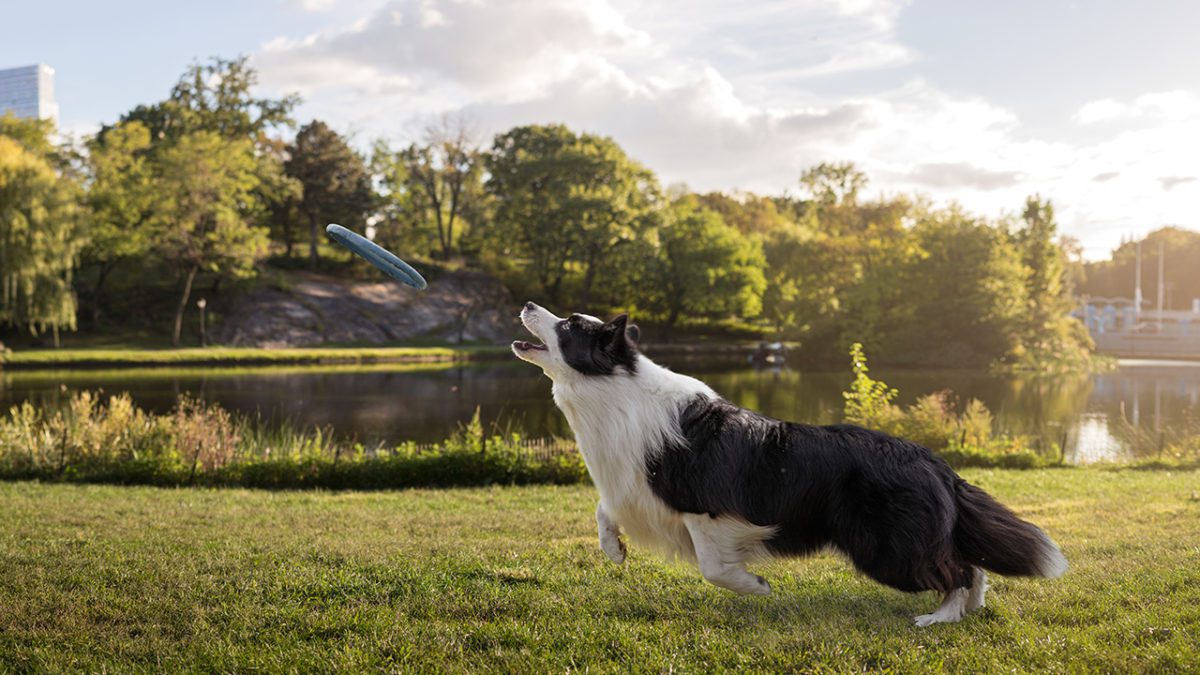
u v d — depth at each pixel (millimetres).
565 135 65812
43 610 4738
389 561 5883
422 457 12203
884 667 3869
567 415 4824
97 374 38344
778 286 59031
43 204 39312
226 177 50438
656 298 60406
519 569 5684
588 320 4750
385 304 57531
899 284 49469
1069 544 6645
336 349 50281
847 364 48281
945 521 4254
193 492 10531
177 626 4535
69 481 11828
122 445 12594
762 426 4562
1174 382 39625
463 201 69812
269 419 24156
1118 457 16422
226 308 53312
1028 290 49188
